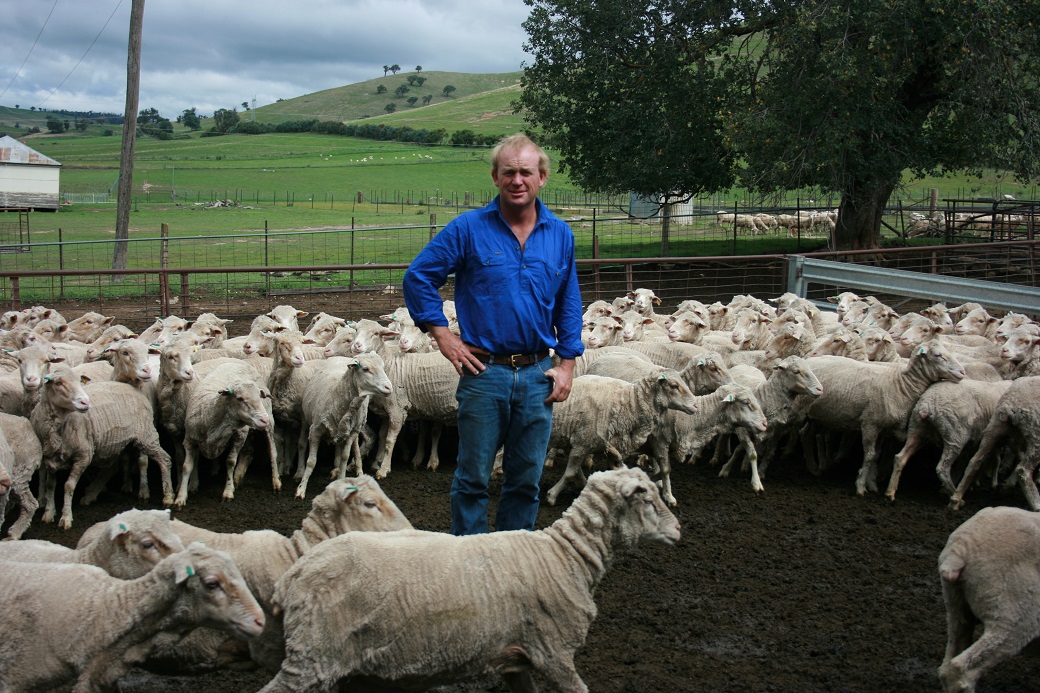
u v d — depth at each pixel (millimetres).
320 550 4953
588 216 45438
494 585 5027
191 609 4961
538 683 6008
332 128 149500
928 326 12812
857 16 22750
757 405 9773
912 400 9898
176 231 38750
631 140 27344
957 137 24969
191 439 9359
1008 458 10500
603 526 5363
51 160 48469
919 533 8844
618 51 27719
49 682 4965
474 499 6051
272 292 23047
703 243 35625
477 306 5898
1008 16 22531
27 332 12234
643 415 9164
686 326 13023
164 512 5707
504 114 176625
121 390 9133
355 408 9547
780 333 11875
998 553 5488
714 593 7469
